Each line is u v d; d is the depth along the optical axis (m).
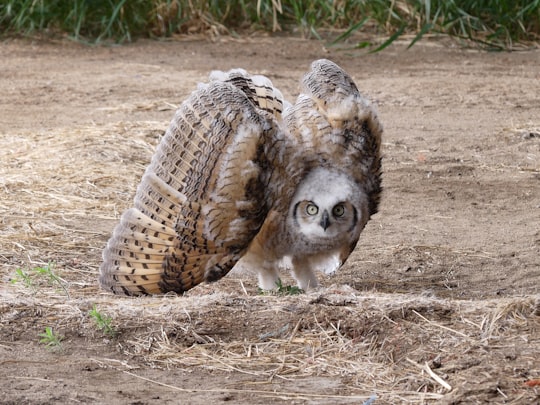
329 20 36.41
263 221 12.72
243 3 35.66
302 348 11.23
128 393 10.24
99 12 35.53
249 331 11.62
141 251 12.51
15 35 35.19
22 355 11.18
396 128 23.64
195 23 36.09
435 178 19.64
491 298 13.50
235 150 12.22
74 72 30.03
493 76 29.55
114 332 11.62
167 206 12.37
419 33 32.31
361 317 11.66
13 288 13.31
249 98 13.53
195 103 12.56
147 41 35.09
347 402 10.02
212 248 12.50
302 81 13.71
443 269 14.91
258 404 10.01
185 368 10.94
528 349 10.79
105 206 17.31
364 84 28.53
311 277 13.97
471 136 22.92
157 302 12.49
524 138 22.67
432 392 10.10
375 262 15.20
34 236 15.70
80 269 14.45
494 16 33.97
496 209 17.81
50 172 19.00
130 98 26.45
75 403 9.97
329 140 13.01
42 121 23.75
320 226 12.83
